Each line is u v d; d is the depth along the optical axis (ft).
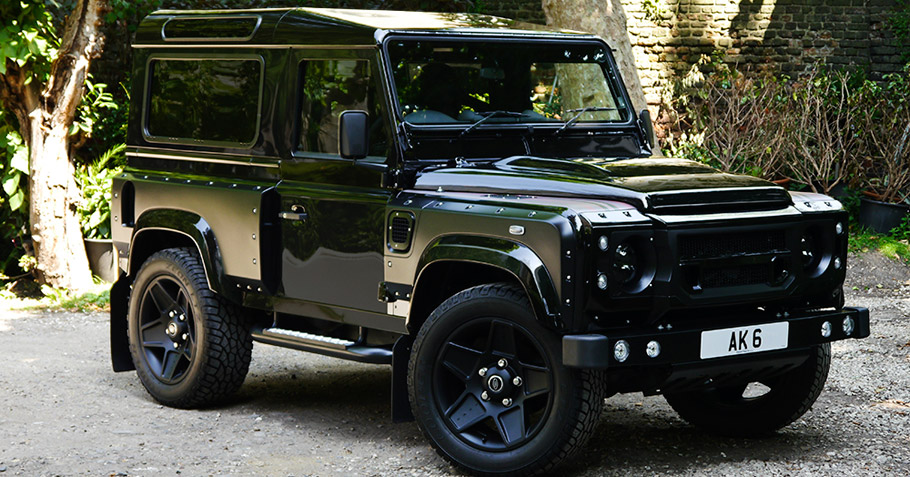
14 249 37.55
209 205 19.61
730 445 17.83
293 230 18.39
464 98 17.93
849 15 49.52
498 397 15.48
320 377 23.63
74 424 19.15
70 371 23.91
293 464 16.63
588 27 36.29
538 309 14.34
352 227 17.40
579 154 18.79
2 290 35.83
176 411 20.24
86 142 38.40
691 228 14.80
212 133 20.03
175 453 17.24
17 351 26.22
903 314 31.17
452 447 15.78
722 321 15.61
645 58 49.08
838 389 22.00
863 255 39.22
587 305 14.26
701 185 15.62
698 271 14.93
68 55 34.06
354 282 17.46
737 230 15.25
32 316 31.65
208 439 18.16
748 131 46.11
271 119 18.84
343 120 16.28
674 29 49.11
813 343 16.24
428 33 17.72
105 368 24.31
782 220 15.75
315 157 18.06
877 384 22.40
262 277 18.66
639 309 14.74
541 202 15.10
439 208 15.98
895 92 45.75
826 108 46.16
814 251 16.43
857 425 19.08
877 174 46.50
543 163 16.93
